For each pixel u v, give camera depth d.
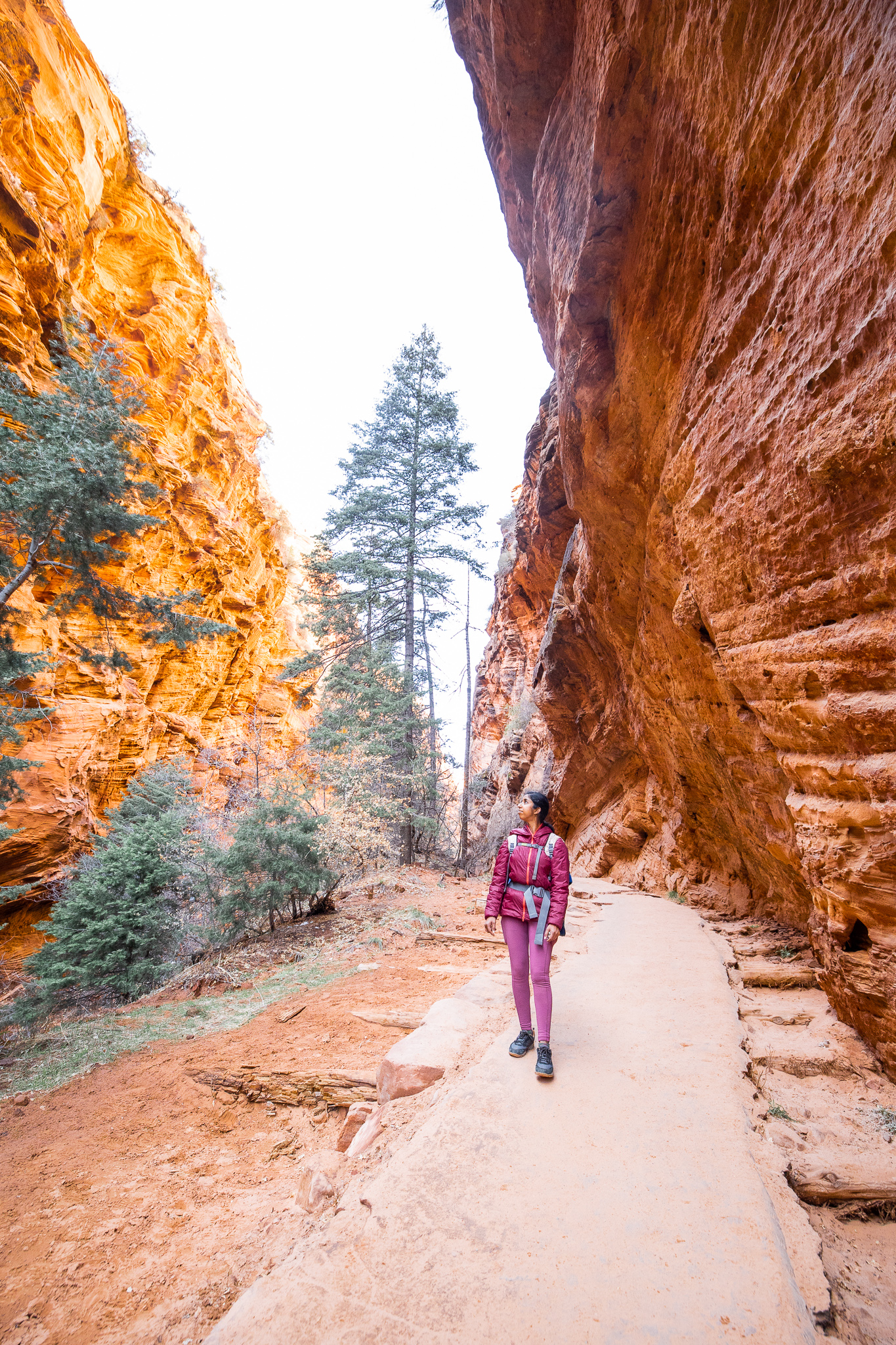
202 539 23.91
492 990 4.55
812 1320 1.59
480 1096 2.80
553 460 13.00
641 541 7.10
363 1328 1.62
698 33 3.71
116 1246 3.23
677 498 5.24
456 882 14.95
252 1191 3.70
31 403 9.53
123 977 9.88
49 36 15.36
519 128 7.45
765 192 3.46
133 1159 4.29
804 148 2.99
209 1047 5.84
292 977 7.70
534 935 3.22
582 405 6.76
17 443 9.17
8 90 14.26
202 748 25.11
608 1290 1.69
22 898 15.93
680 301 4.84
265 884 10.24
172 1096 5.12
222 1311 2.38
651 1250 1.82
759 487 3.60
